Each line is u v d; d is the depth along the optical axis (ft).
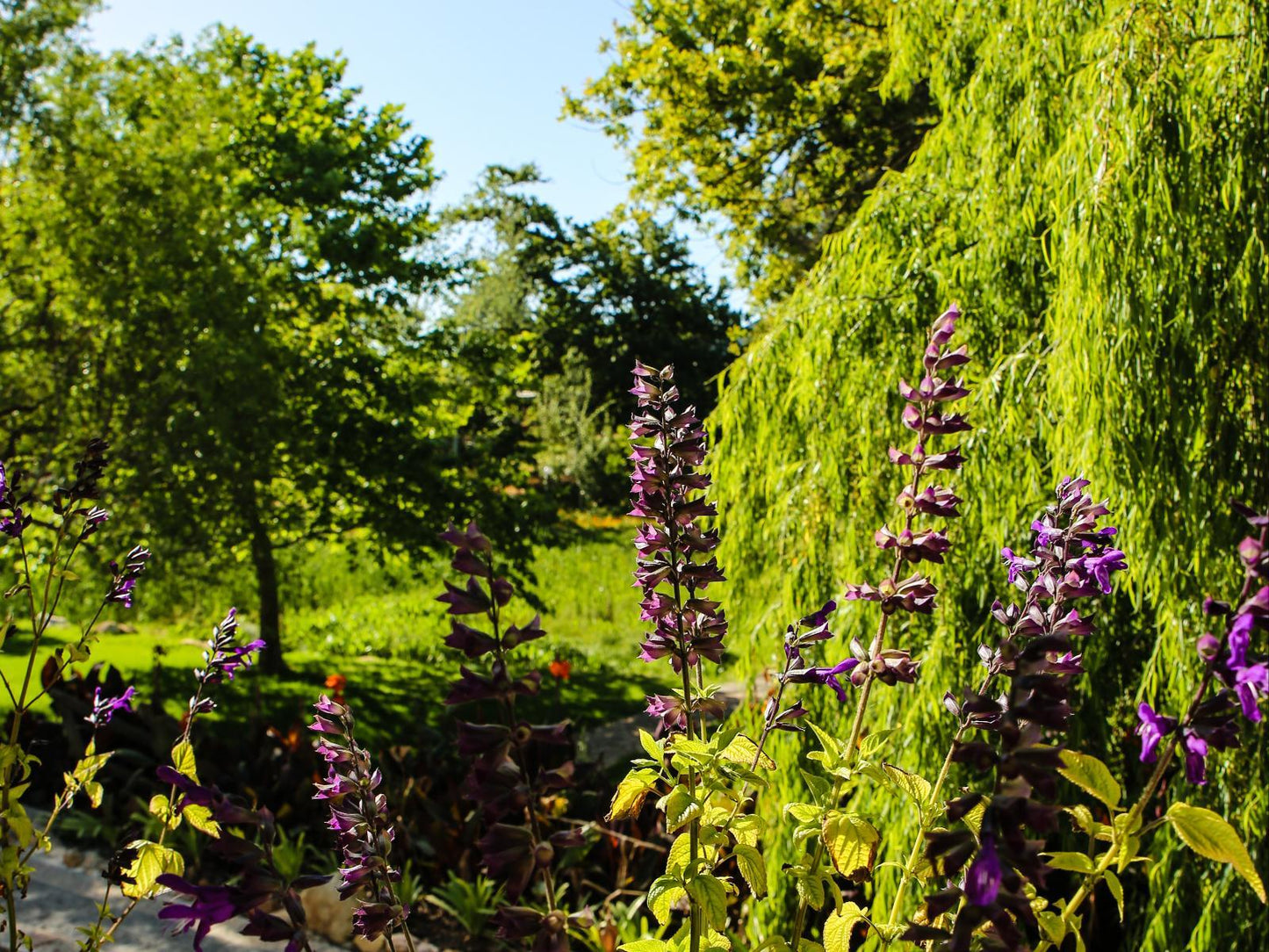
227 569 29.71
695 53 47.47
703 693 4.97
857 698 11.31
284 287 30.37
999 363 11.41
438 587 48.91
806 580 12.10
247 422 26.00
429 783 17.02
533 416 82.89
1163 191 9.82
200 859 15.61
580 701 31.40
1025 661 3.67
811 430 12.41
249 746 19.21
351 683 31.50
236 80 34.24
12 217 24.67
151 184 24.90
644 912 13.24
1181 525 9.55
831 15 45.21
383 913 4.27
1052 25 11.98
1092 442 9.73
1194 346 9.71
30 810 17.13
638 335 94.79
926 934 3.94
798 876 4.58
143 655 31.09
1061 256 10.61
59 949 11.94
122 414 25.45
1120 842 3.93
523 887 3.88
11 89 24.80
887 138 44.62
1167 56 10.23
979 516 10.79
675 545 4.82
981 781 10.17
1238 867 3.72
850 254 13.19
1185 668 9.35
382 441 32.04
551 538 35.19
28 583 6.12
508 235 93.04
